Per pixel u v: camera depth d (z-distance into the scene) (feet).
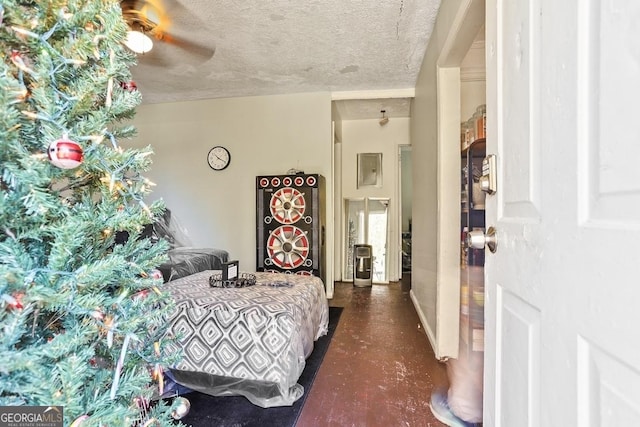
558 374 2.02
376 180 17.47
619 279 1.53
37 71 1.97
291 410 5.79
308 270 12.41
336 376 7.00
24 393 1.88
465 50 7.03
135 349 2.72
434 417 5.55
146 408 3.02
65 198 2.34
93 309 2.16
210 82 12.66
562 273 2.00
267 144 14.21
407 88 13.15
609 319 1.60
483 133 7.47
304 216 12.48
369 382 6.74
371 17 8.20
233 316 6.20
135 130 2.76
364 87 13.15
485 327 3.32
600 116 1.70
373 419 5.52
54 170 2.04
